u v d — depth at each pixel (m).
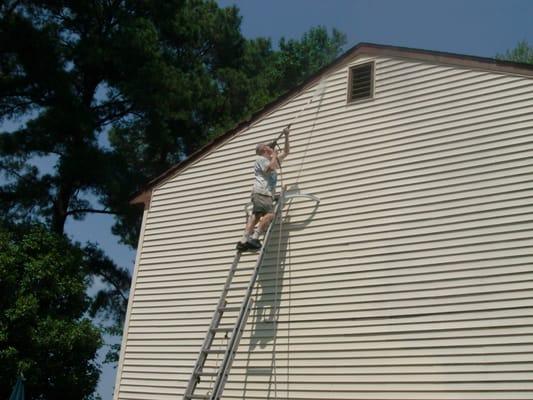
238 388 10.48
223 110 27.58
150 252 12.71
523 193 9.03
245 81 30.12
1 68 22.00
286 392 10.02
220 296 10.73
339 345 9.82
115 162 23.06
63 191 22.89
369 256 10.02
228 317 11.11
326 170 10.95
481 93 9.82
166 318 11.95
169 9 25.25
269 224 10.58
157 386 11.52
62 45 22.75
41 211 22.81
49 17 23.31
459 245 9.32
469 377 8.66
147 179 24.22
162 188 13.12
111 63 23.25
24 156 22.34
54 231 22.06
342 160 10.83
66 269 19.86
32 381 18.00
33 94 22.59
